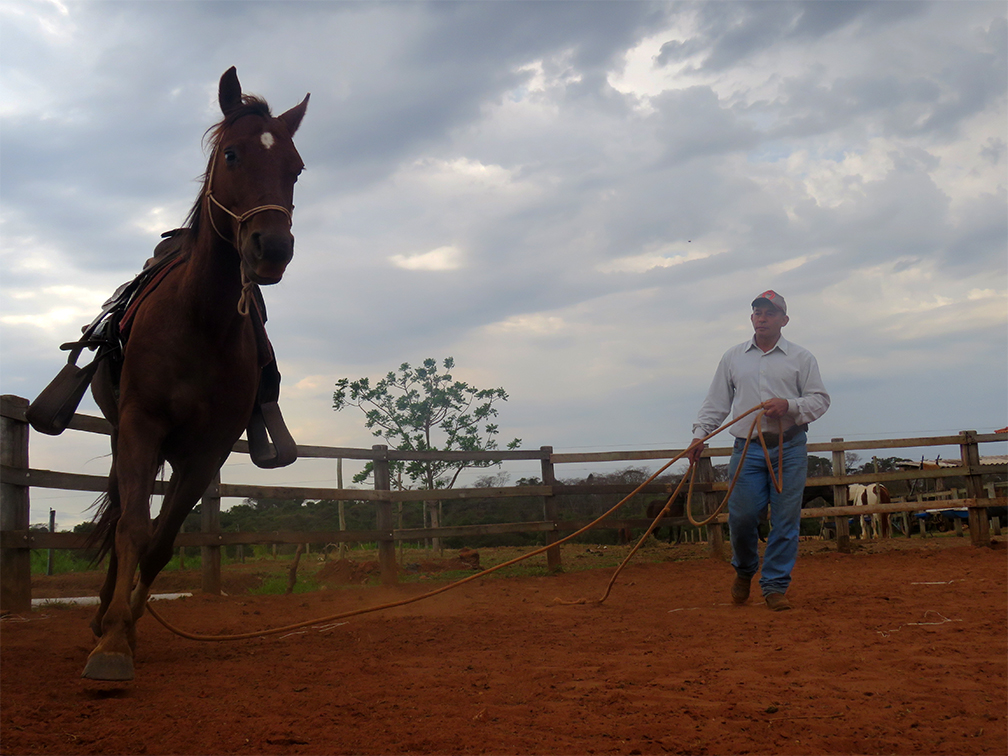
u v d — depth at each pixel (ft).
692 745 7.67
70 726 8.45
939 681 10.01
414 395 63.98
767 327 18.66
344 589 27.76
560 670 11.05
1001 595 18.10
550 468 33.47
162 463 12.72
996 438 35.53
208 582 25.43
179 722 8.55
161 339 11.39
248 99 11.82
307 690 10.11
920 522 53.21
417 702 9.38
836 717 8.54
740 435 18.72
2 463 19.20
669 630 14.90
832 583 23.04
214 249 11.32
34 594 27.07
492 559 40.88
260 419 14.90
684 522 35.47
